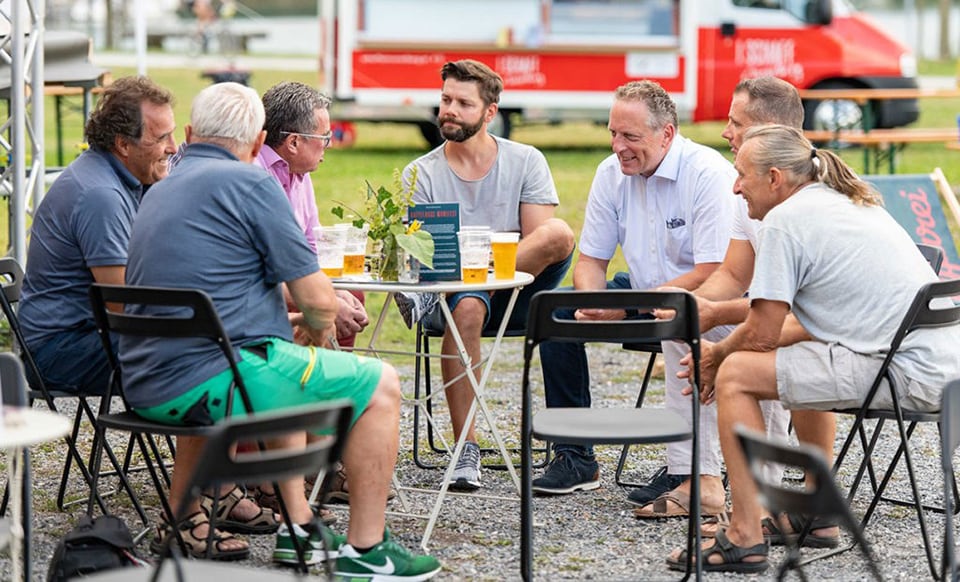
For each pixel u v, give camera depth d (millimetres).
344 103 22656
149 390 5688
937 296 5867
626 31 22516
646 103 7180
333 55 22531
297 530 5957
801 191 6184
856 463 8195
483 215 7961
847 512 4105
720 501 6895
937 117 28844
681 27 22500
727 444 6074
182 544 6094
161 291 5441
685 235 7328
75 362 6461
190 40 40031
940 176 10297
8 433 4246
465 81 7750
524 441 5746
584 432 5711
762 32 22750
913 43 54031
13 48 9359
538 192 7996
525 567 5777
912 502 7309
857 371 5977
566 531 6742
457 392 7547
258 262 5797
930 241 10055
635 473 7914
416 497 7340
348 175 20781
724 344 6242
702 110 22812
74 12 46594
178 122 24766
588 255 7656
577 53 22547
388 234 6617
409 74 22484
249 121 5953
